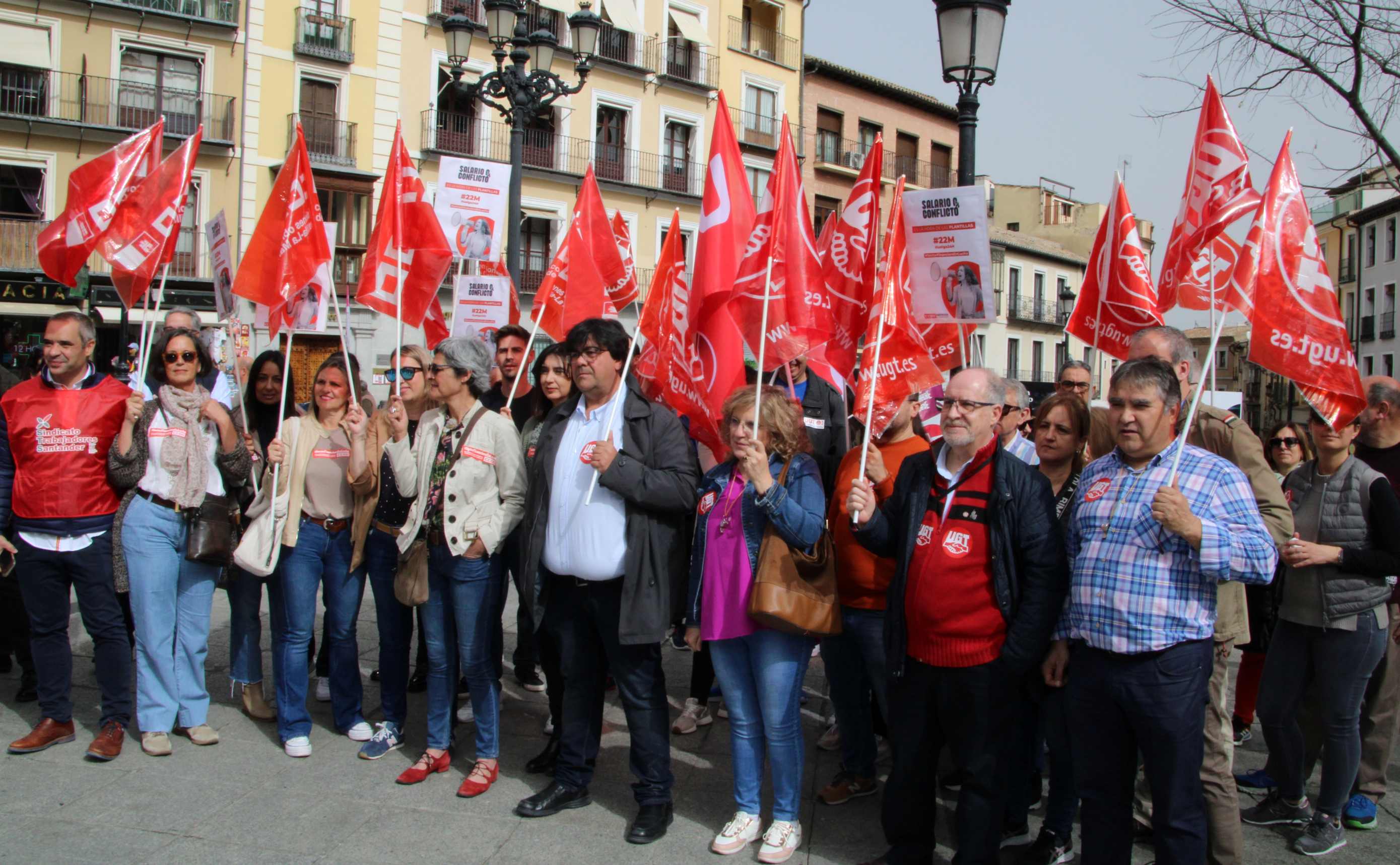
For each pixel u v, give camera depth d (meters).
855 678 4.38
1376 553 3.87
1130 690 3.12
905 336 4.22
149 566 4.68
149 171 5.01
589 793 4.46
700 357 4.33
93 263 20.97
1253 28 8.73
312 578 4.82
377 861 3.75
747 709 3.95
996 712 3.43
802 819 4.25
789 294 4.09
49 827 3.94
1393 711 4.22
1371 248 40.88
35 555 4.66
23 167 20.86
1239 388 43.28
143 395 4.73
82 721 5.17
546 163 27.50
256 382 5.36
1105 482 3.33
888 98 37.31
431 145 25.20
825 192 35.28
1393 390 4.36
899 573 3.61
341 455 4.91
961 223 4.47
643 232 29.64
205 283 22.14
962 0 6.27
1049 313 44.88
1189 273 4.32
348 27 23.88
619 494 3.90
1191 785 3.10
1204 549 3.01
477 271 7.32
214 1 22.36
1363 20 8.29
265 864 3.70
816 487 3.82
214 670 6.15
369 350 24.12
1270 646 4.32
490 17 9.65
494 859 3.79
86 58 21.11
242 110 22.61
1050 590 3.37
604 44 28.77
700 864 3.80
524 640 6.03
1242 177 4.18
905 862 3.62
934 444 3.76
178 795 4.29
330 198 24.00
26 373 19.67
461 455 4.40
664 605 3.94
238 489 5.08
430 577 4.45
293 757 4.77
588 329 4.09
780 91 33.44
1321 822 3.98
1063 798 3.84
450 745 4.66
